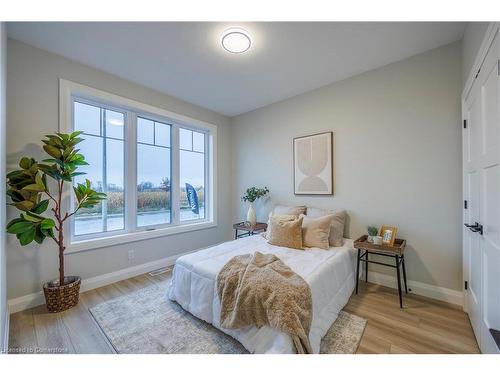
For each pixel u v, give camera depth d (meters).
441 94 2.12
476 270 1.61
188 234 3.43
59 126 2.20
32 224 1.76
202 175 3.82
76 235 2.43
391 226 2.40
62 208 2.24
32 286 2.04
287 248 2.33
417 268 2.25
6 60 1.83
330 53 2.21
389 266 2.26
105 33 1.90
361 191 2.61
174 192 3.36
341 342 1.54
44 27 1.82
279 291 1.38
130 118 2.87
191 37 1.96
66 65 2.26
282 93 3.13
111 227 2.71
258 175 3.70
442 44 2.09
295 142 3.18
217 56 2.25
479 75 1.49
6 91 1.86
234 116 4.07
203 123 3.64
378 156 2.48
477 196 1.57
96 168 2.60
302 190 3.11
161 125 3.24
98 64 2.38
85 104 2.52
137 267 2.82
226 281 1.60
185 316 1.88
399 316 1.86
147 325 1.76
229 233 4.09
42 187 1.82
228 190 4.09
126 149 2.84
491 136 1.31
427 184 2.19
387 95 2.42
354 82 2.65
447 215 2.09
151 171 3.12
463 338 1.58
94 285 2.43
